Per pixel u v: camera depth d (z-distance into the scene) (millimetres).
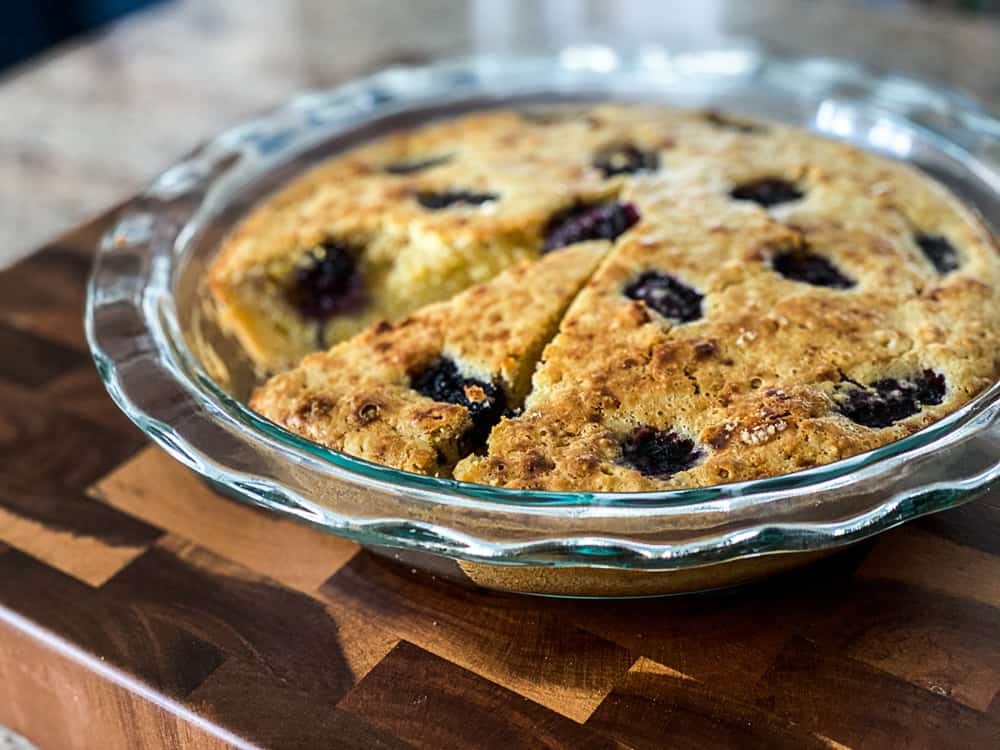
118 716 320
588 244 414
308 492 301
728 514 288
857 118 464
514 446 336
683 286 384
